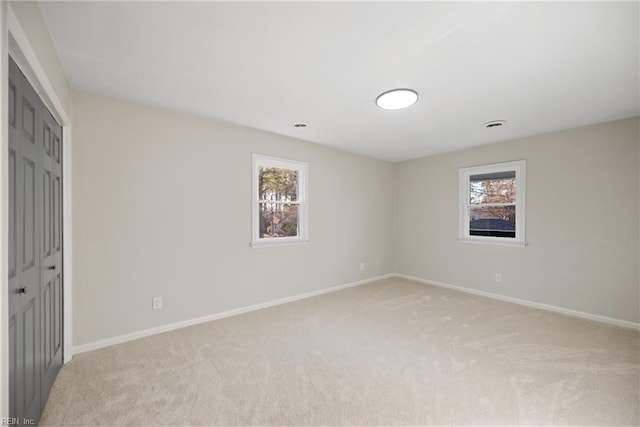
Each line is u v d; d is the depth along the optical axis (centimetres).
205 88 235
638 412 167
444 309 353
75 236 235
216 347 250
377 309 353
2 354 97
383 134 364
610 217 312
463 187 439
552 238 351
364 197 483
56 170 199
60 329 211
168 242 286
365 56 187
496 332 283
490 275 407
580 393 185
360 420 162
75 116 236
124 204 260
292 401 178
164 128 282
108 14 147
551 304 352
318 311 345
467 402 177
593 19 150
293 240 391
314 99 255
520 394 184
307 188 404
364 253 484
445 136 370
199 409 170
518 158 380
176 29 160
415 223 504
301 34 164
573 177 335
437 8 142
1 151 96
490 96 247
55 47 177
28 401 141
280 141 373
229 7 142
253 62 195
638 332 284
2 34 98
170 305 287
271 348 249
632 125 298
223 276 324
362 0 137
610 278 311
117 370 211
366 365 221
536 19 150
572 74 209
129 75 214
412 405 174
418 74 210
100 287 248
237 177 334
